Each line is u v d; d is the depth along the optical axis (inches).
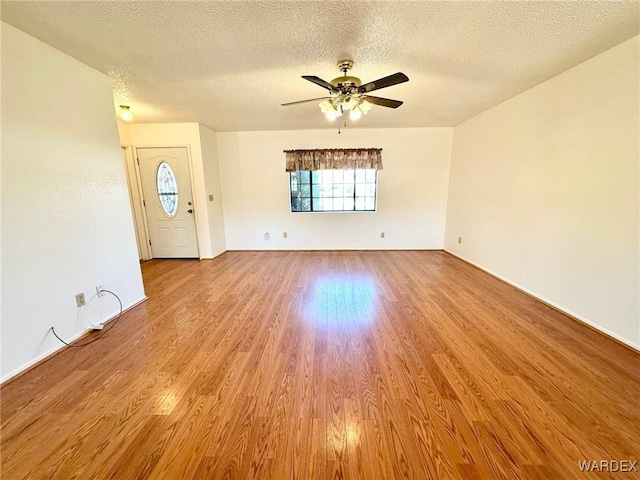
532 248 118.3
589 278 92.1
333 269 162.1
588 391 63.1
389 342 84.5
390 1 61.7
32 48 74.3
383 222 205.3
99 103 96.1
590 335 87.2
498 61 91.8
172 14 65.7
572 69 96.3
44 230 77.7
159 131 172.2
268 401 61.4
